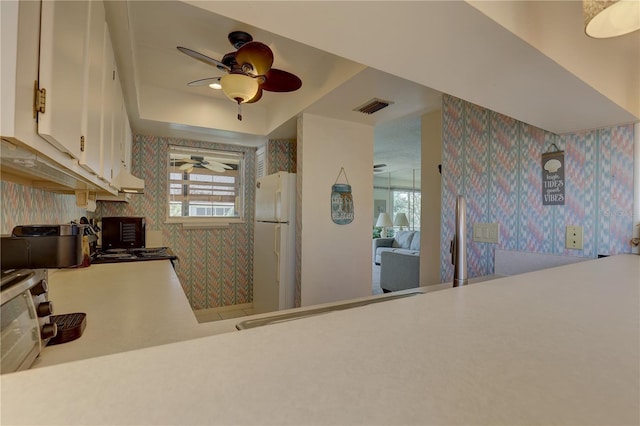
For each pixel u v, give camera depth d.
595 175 1.63
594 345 0.52
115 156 1.89
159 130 3.48
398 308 0.72
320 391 0.37
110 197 2.87
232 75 1.96
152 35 2.19
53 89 0.73
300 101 2.86
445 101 2.38
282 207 3.13
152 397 0.35
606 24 0.81
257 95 2.27
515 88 1.18
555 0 0.99
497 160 2.03
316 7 0.75
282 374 0.41
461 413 0.34
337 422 0.32
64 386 0.37
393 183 8.30
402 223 7.70
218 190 4.23
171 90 3.16
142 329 1.04
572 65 1.05
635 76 1.40
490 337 0.55
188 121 3.24
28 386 0.37
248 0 0.73
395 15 0.78
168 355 0.46
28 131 0.64
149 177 3.78
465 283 1.60
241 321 1.14
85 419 0.31
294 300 3.14
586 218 1.65
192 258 4.02
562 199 1.74
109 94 1.58
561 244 1.74
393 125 3.76
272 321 1.15
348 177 3.18
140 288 1.57
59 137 0.78
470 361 0.46
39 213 1.60
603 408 0.35
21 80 0.60
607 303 0.77
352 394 0.37
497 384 0.40
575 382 0.40
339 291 3.14
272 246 3.27
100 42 1.30
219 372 0.41
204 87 3.09
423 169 3.27
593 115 1.42
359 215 3.25
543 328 0.59
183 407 0.33
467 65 1.02
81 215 2.78
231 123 3.48
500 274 1.98
